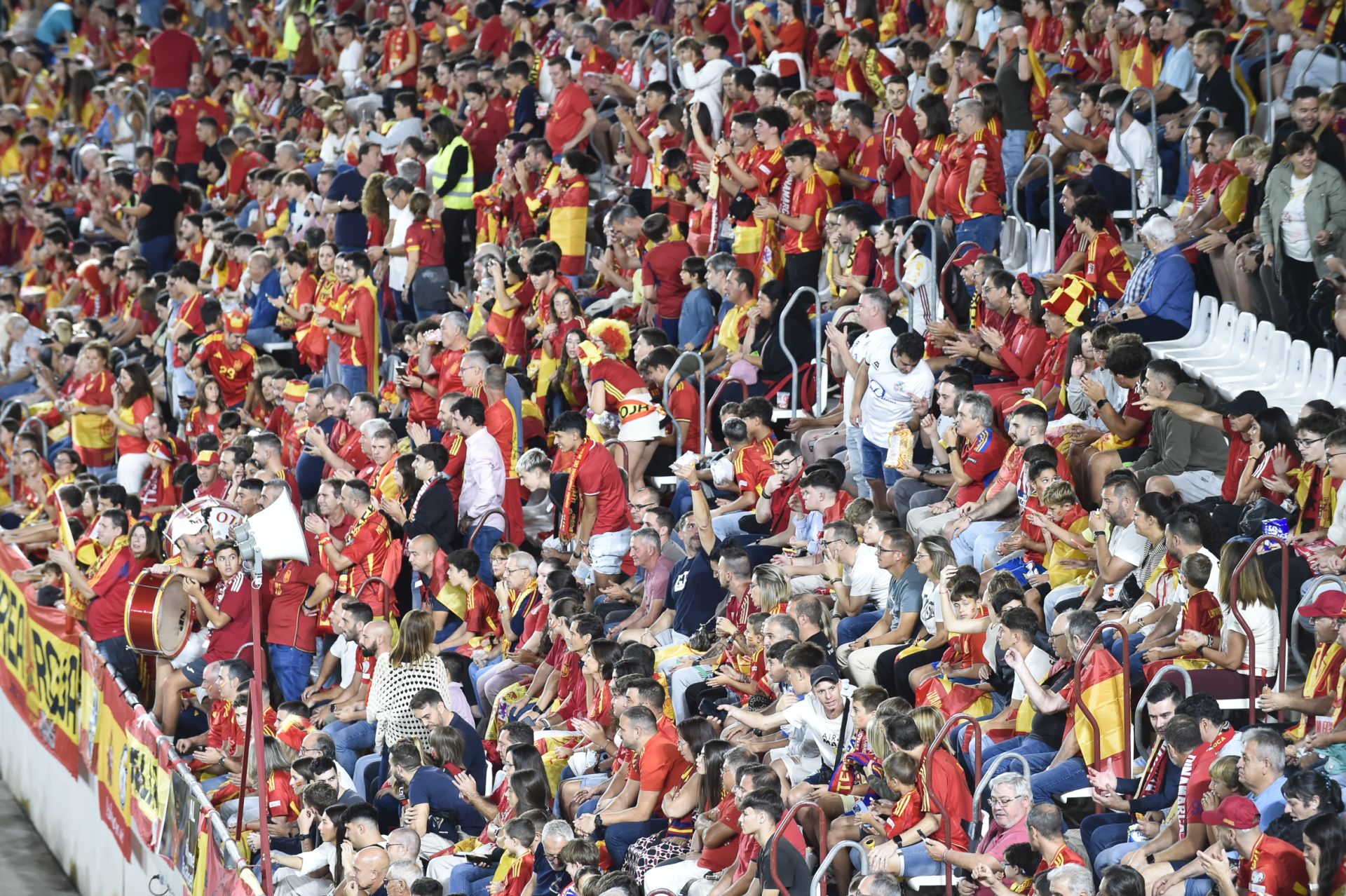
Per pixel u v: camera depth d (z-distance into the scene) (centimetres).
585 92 6850
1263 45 5619
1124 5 5862
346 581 5088
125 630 5238
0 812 6297
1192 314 4544
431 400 5759
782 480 4553
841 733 3516
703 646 4294
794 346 5156
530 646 4644
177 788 4447
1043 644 3481
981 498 4131
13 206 10019
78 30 12025
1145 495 3525
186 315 7194
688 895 3466
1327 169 4294
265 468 5556
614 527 4906
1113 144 5334
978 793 3161
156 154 9331
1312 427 3453
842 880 3288
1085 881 2766
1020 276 4662
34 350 8144
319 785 4131
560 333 5588
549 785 4034
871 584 4097
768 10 6919
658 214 5944
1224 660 3250
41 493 6919
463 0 8719
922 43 6150
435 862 3972
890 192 5653
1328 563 3288
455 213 6944
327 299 6344
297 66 10019
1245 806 2741
